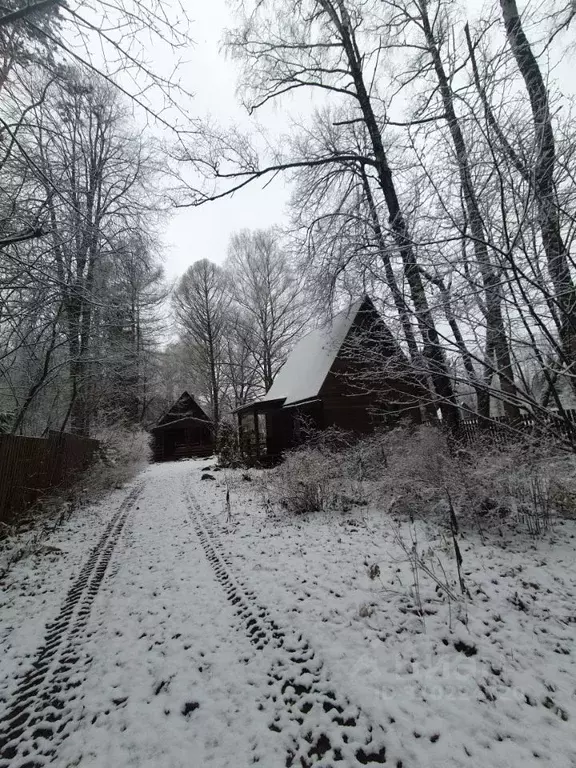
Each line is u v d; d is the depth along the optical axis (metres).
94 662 2.82
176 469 19.42
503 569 3.64
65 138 4.96
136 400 22.02
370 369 5.99
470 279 4.09
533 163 3.70
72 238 5.86
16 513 6.55
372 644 2.70
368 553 4.39
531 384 4.75
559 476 4.49
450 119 4.50
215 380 30.39
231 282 30.42
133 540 6.02
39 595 4.09
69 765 1.94
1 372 7.73
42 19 3.56
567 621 2.77
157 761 1.90
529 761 1.70
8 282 5.32
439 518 5.26
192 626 3.21
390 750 1.83
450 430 6.21
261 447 16.81
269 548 4.96
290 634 2.94
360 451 8.20
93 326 9.72
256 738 2.00
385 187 7.66
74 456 9.97
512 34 4.43
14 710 2.39
